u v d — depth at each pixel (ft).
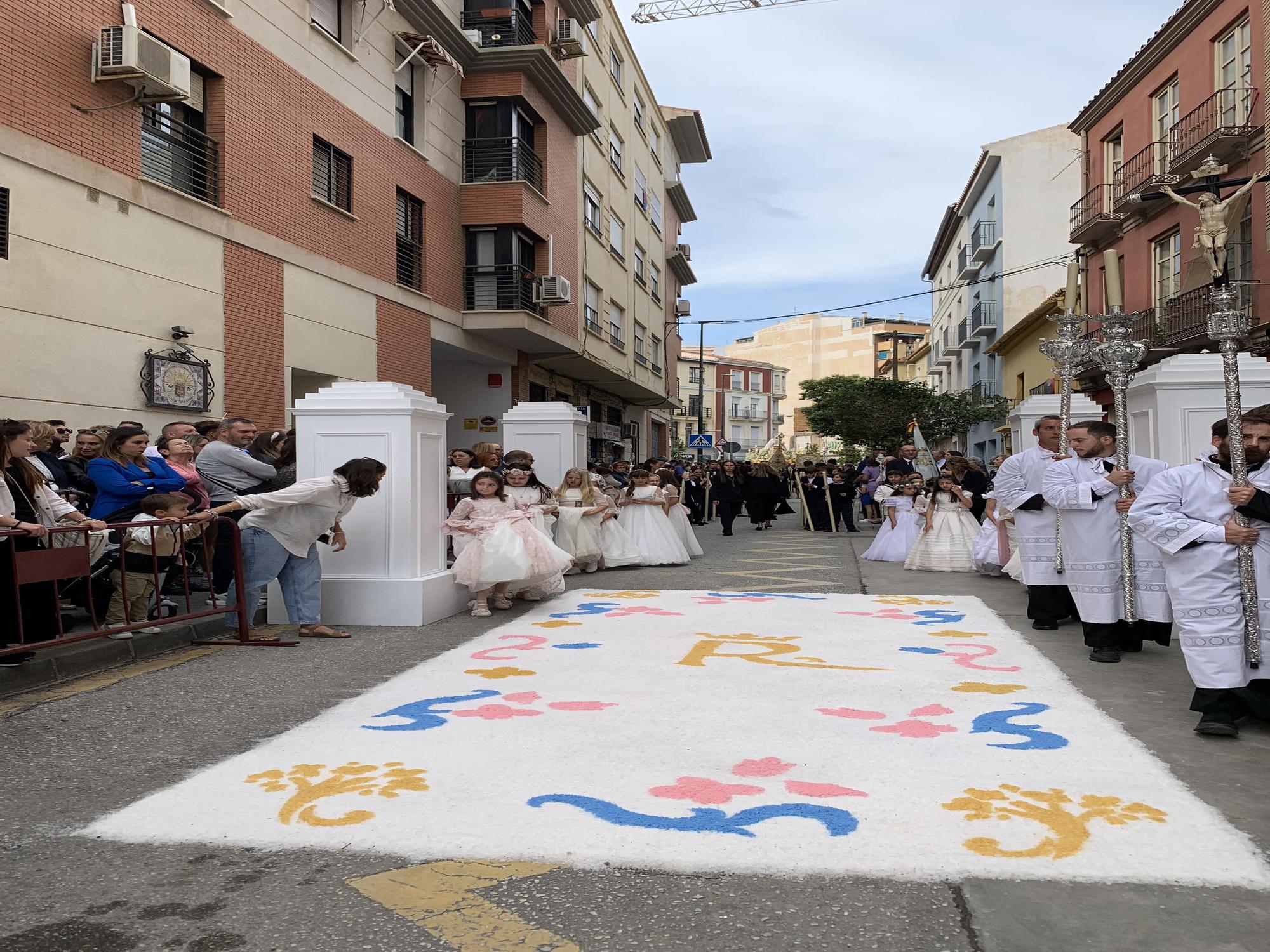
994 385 134.10
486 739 14.64
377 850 10.41
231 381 43.57
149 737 15.05
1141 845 10.33
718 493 66.08
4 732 15.35
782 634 24.00
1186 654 14.87
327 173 52.37
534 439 46.68
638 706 16.70
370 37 56.08
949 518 40.52
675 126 138.41
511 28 69.36
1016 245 124.06
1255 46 60.59
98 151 35.81
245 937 8.56
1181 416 26.35
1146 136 75.72
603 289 95.50
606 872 9.82
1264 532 14.62
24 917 8.96
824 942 8.38
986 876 9.60
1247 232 61.98
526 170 71.36
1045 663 20.34
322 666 20.65
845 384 145.48
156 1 38.83
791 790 12.19
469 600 29.27
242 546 23.63
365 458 24.07
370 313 55.83
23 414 32.58
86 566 20.01
